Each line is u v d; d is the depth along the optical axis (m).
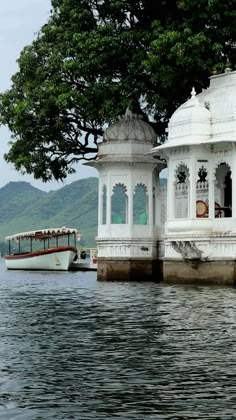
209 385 12.51
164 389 12.28
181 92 39.31
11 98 43.75
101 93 38.94
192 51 36.69
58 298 29.64
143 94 39.88
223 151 33.31
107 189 39.44
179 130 34.22
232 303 24.28
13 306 26.02
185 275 34.19
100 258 39.91
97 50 38.56
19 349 15.95
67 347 16.12
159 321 20.05
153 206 39.88
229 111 33.16
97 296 29.47
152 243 39.28
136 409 11.23
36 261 72.38
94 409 11.25
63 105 38.97
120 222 40.28
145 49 38.69
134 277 39.00
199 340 16.67
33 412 11.14
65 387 12.51
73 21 40.34
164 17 39.97
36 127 42.59
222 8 37.22
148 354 15.12
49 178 44.34
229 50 39.06
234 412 11.02
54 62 40.25
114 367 13.95
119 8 39.25
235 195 32.72
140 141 39.25
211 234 33.34
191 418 10.75
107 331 18.41
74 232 75.31
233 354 14.98
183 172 36.25
